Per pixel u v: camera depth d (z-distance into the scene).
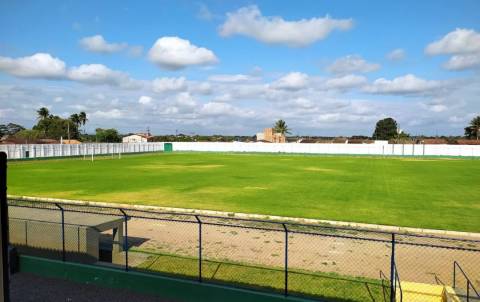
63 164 51.97
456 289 9.47
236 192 27.16
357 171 43.56
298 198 24.78
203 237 15.31
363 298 9.71
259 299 9.44
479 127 116.44
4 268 4.62
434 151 75.81
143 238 15.12
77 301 9.69
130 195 25.56
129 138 130.25
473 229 17.05
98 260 12.42
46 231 12.63
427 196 26.00
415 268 12.01
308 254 13.27
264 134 132.75
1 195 4.59
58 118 117.38
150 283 10.43
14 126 134.38
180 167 48.06
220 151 92.19
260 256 13.02
